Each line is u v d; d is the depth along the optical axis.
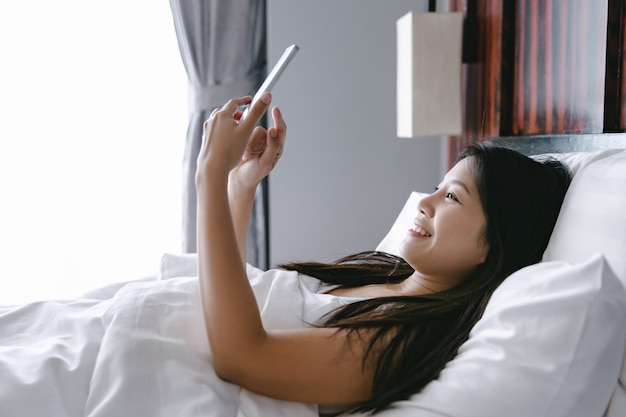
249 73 3.11
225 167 1.05
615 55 1.47
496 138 2.04
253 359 0.98
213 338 1.00
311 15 3.05
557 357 0.86
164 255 1.43
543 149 1.75
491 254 1.15
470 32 2.40
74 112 3.07
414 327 1.04
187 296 1.10
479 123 2.35
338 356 1.00
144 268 3.20
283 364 0.99
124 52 3.10
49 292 3.10
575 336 0.86
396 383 0.99
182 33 3.03
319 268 1.37
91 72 3.07
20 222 3.05
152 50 3.12
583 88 1.62
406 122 2.46
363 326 1.03
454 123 2.40
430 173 3.19
